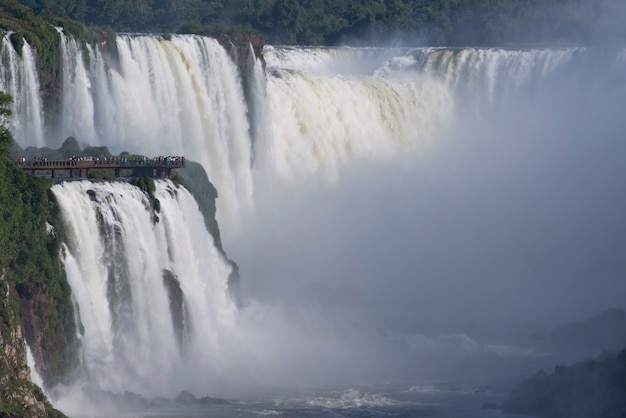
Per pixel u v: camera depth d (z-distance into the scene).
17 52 165.62
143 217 148.12
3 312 124.75
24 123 167.50
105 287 140.88
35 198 133.00
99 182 145.38
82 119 177.50
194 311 155.38
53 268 132.38
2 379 120.56
